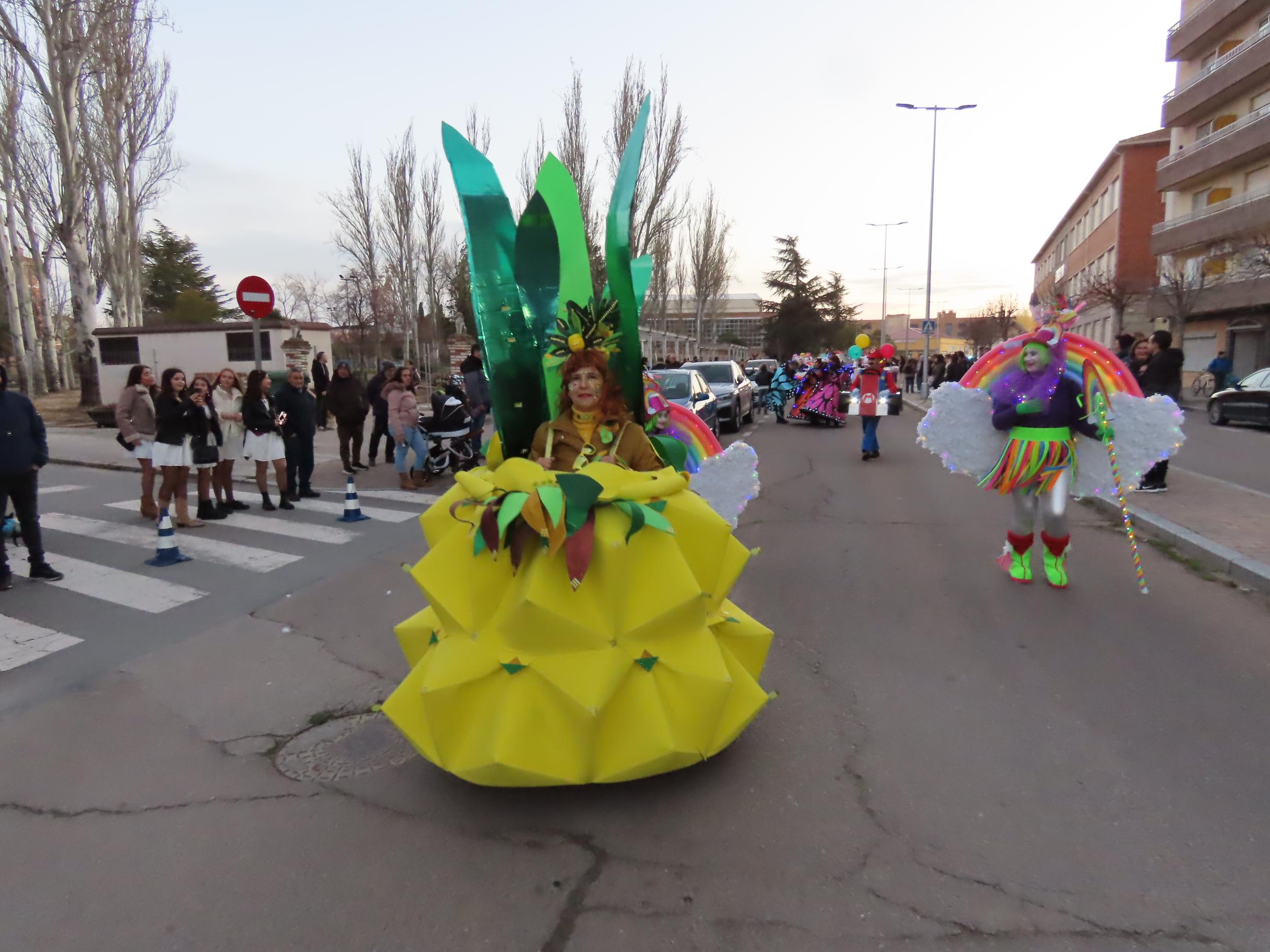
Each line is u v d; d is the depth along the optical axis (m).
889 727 3.76
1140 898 2.54
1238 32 28.64
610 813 3.07
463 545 3.15
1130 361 9.34
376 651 5.00
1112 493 5.65
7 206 26.03
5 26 17.95
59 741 3.84
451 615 3.04
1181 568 6.24
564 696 2.85
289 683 4.51
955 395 5.77
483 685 2.97
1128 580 5.98
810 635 5.00
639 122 3.17
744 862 2.76
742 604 5.63
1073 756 3.45
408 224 33.06
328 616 5.68
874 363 12.83
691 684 3.02
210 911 2.59
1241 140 26.72
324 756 3.65
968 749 3.53
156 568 6.94
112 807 3.25
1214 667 4.35
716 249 52.34
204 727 3.97
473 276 3.20
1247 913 2.46
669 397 14.76
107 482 11.71
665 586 3.00
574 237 3.28
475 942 2.41
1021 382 5.62
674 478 3.16
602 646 2.94
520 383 3.34
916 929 2.42
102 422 18.25
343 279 38.75
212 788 3.38
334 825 3.06
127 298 28.02
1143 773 3.30
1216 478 10.15
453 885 2.68
